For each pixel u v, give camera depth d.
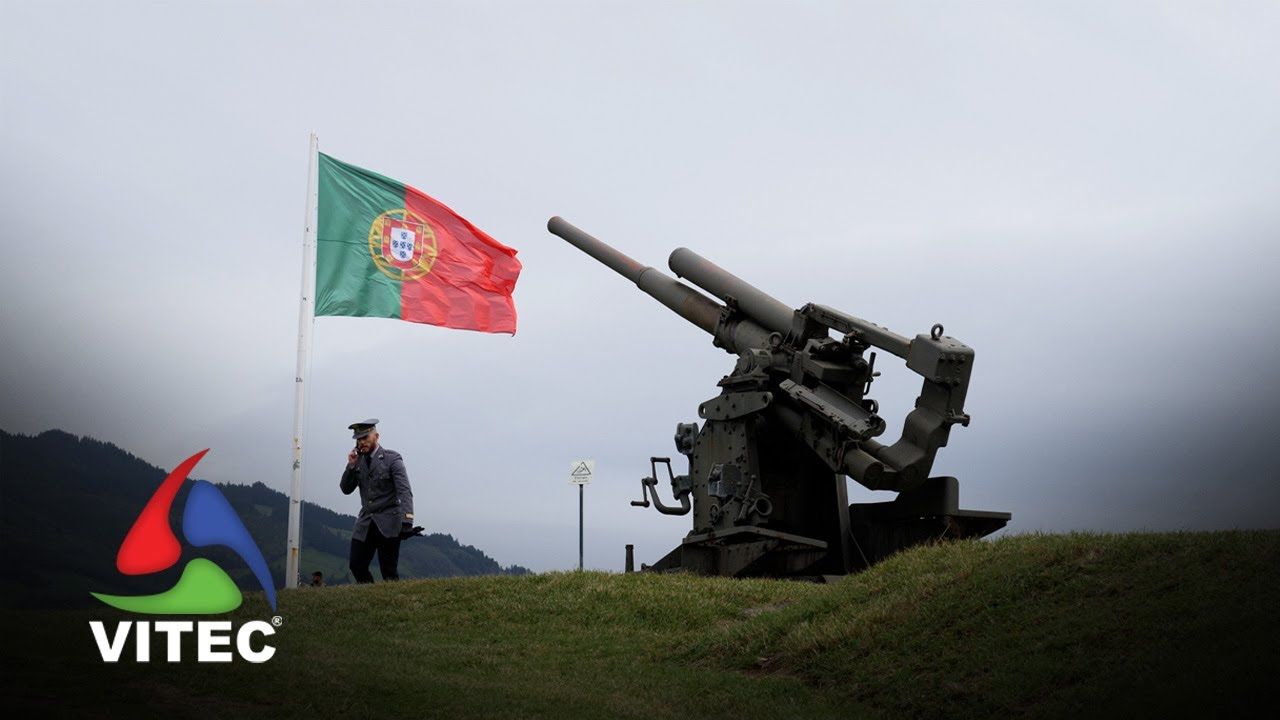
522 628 14.23
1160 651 9.41
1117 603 10.62
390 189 21.59
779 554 18.00
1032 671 9.79
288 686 9.97
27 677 9.42
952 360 15.93
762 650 12.27
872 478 16.25
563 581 16.19
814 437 17.44
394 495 17.45
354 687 10.13
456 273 21.89
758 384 18.11
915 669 10.66
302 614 14.49
